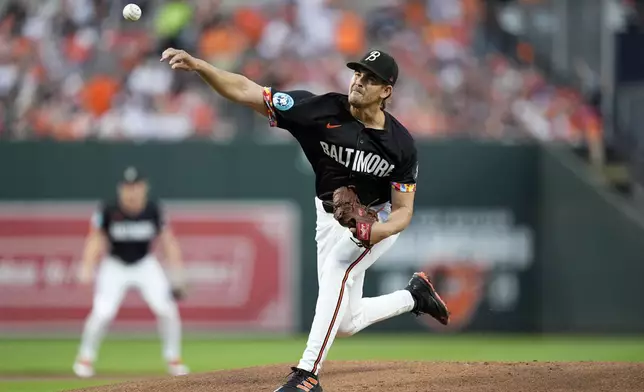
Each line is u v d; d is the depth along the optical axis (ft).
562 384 74.54
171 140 169.68
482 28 210.79
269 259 170.40
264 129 186.29
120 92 189.57
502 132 192.03
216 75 68.54
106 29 200.64
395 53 203.41
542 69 203.00
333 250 71.87
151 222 135.95
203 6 202.69
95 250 136.36
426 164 172.24
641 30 204.95
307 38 202.69
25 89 189.06
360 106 68.85
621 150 186.09
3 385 115.55
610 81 202.08
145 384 80.07
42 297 169.17
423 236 171.73
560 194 172.04
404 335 174.60
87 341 131.34
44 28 199.11
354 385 75.66
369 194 72.79
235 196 170.19
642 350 150.92
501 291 172.24
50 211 168.96
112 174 169.48
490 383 75.05
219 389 76.33
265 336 170.19
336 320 70.69
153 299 134.21
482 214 172.24
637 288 169.48
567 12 207.82
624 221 169.89
